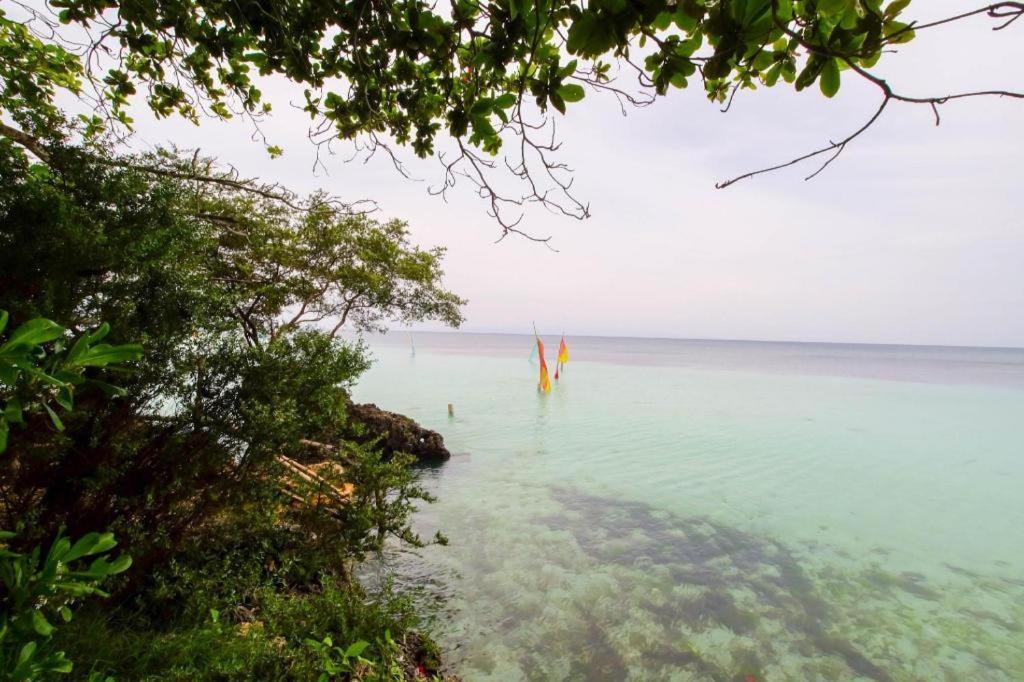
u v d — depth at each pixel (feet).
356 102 9.45
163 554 16.44
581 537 36.01
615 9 4.31
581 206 7.04
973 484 51.21
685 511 42.01
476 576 29.32
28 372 4.04
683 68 5.07
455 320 50.90
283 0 7.95
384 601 23.49
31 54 16.31
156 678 12.32
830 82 4.74
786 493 47.14
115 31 9.57
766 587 29.53
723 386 141.69
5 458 12.72
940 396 125.08
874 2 4.04
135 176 15.25
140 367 14.19
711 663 22.35
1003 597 28.89
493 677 20.65
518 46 6.29
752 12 4.13
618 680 21.01
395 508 23.65
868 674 22.03
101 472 14.03
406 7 6.95
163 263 14.42
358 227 40.11
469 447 63.57
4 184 12.11
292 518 22.50
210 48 9.23
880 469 56.34
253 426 16.26
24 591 4.81
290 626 16.49
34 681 7.07
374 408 60.23
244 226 32.81
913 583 30.50
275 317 40.14
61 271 12.42
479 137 7.11
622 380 155.84
